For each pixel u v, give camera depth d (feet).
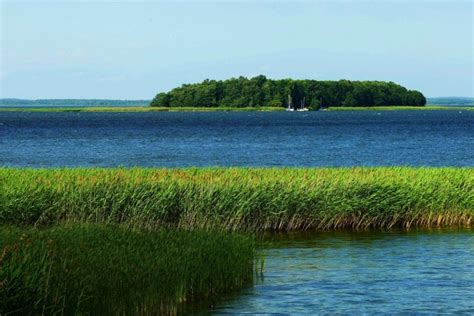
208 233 244.63
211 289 210.59
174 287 190.60
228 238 238.48
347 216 333.83
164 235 229.25
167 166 647.97
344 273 242.58
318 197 328.90
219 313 195.21
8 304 154.20
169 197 304.91
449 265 255.91
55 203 299.17
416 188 339.98
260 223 323.37
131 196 303.68
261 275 238.07
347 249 284.41
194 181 327.47
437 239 305.73
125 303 175.73
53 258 175.94
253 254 241.14
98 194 302.86
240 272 223.10
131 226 285.84
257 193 318.24
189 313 194.49
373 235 316.19
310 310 199.62
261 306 201.87
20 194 296.10
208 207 309.22
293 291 218.38
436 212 341.82
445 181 355.15
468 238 307.99
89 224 250.37
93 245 200.85
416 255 272.72
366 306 203.51
